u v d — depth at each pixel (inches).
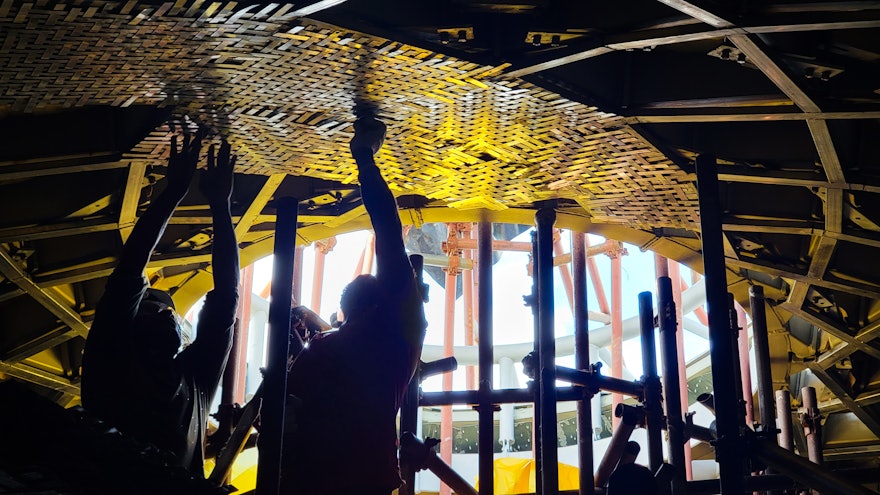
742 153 245.8
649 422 232.2
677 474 157.4
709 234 195.0
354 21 184.5
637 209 258.7
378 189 155.6
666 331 239.3
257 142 227.3
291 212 172.1
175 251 284.8
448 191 256.5
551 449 218.8
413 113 217.0
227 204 176.6
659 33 191.8
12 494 100.0
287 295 165.6
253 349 539.5
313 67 197.3
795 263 297.4
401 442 230.4
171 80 198.7
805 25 182.4
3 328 310.7
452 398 243.3
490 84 204.5
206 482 124.9
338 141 226.8
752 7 185.3
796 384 384.8
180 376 157.8
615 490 134.1
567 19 197.6
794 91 207.3
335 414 138.2
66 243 283.6
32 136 223.6
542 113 216.5
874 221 259.1
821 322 319.3
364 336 143.6
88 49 183.2
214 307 167.8
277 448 152.4
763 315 292.8
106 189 261.7
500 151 235.0
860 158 241.3
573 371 235.8
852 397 353.4
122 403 150.3
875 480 231.1
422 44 190.7
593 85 214.8
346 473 135.3
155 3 172.4
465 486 232.5
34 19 170.9
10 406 105.0
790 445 331.3
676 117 217.2
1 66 183.8
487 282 267.3
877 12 177.2
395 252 149.3
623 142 228.8
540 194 255.6
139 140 223.6
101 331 150.4
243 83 202.1
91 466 109.9
